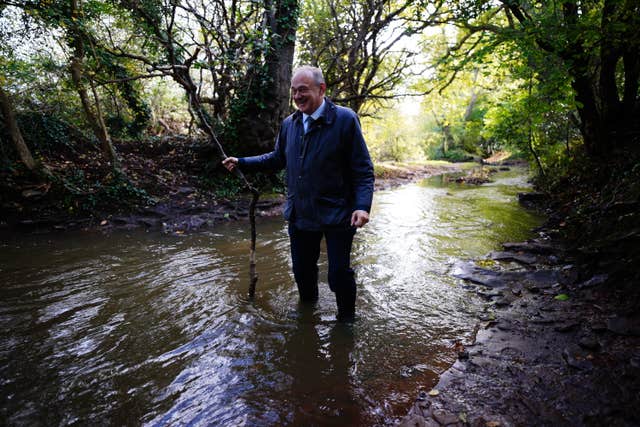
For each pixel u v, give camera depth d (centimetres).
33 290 339
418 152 2981
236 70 858
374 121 1986
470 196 965
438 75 1040
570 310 277
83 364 223
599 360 209
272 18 909
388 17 923
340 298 270
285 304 305
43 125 777
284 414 180
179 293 330
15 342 248
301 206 260
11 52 739
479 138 3019
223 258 436
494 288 335
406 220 666
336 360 225
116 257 444
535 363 213
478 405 180
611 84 675
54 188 664
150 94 1556
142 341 250
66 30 685
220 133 965
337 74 1167
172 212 692
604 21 555
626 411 168
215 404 188
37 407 186
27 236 557
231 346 243
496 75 916
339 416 178
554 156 914
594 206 473
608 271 321
